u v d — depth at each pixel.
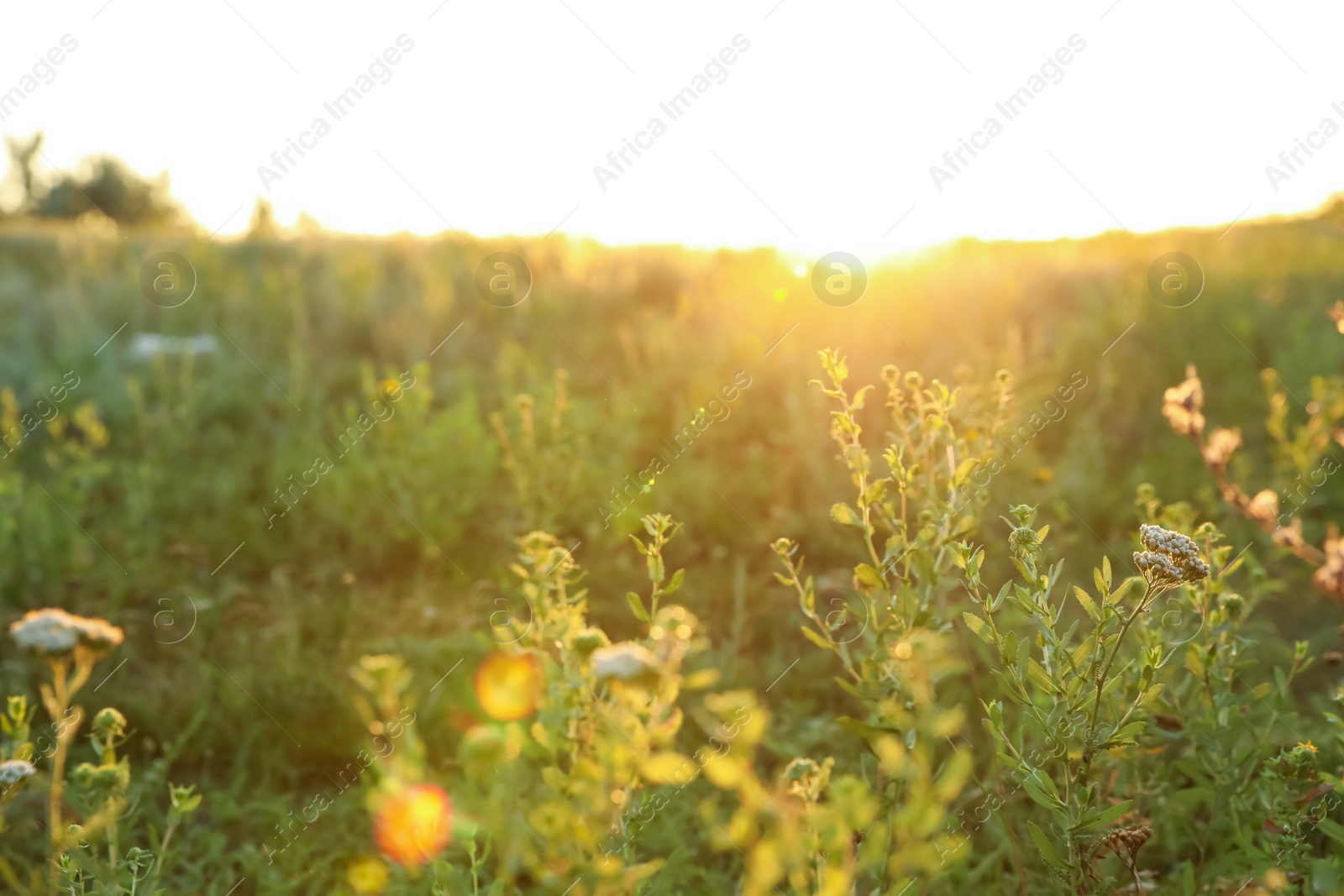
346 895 2.59
